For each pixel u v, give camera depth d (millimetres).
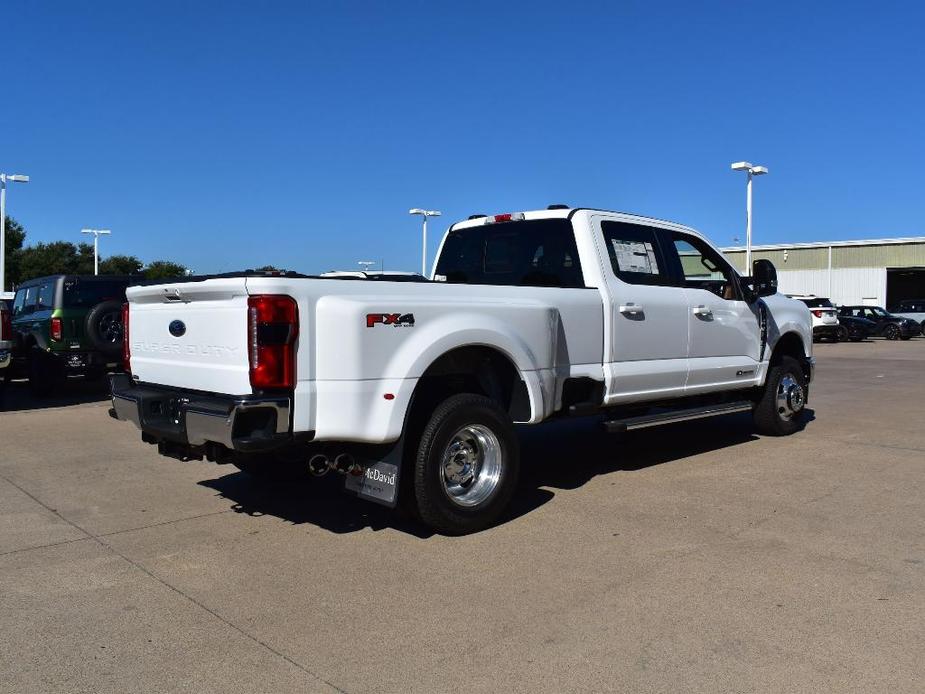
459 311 5223
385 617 3979
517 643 3676
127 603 4195
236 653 3611
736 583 4375
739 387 8102
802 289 53844
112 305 12711
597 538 5188
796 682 3295
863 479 6785
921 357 22766
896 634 3729
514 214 7082
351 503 6156
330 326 4672
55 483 6867
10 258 56375
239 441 4512
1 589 4395
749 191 32594
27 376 13789
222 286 4672
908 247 49094
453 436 5172
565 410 6180
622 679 3336
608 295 6445
